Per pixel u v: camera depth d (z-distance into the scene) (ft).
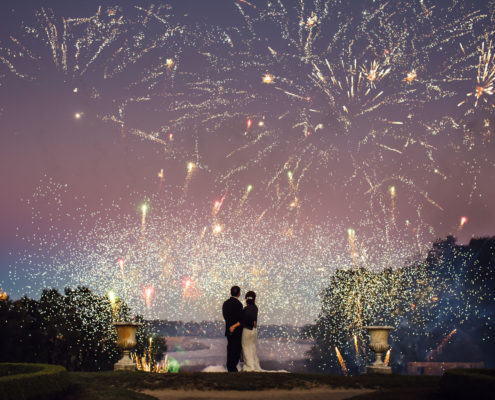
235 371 59.47
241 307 60.70
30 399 37.55
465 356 189.06
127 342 66.85
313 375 53.83
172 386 49.29
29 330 152.35
